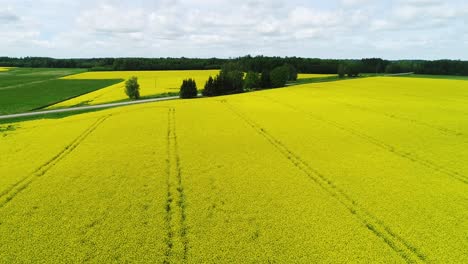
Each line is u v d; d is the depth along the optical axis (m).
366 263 11.90
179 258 12.38
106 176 20.11
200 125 34.47
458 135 29.02
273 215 15.30
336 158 23.33
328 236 13.55
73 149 26.06
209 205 16.36
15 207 16.27
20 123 39.19
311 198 17.06
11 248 12.92
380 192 17.62
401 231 13.91
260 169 21.34
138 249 12.80
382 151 24.83
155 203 16.55
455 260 12.03
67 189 18.31
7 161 23.19
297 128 32.50
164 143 27.38
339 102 50.69
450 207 15.85
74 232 14.02
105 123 36.16
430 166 21.59
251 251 12.68
